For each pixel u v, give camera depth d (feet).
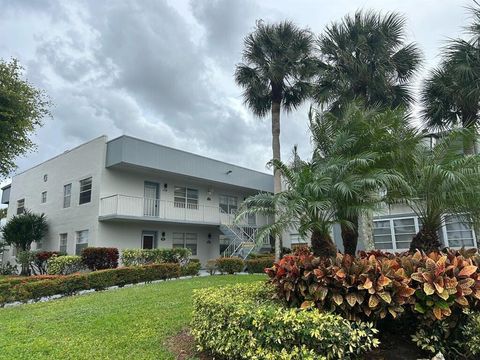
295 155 26.50
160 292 29.25
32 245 65.72
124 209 54.65
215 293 16.16
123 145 53.11
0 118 47.29
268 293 16.78
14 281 29.37
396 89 44.80
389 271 12.75
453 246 44.68
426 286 12.10
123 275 36.81
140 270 38.83
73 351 15.03
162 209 61.00
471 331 12.09
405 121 22.27
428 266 12.76
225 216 73.05
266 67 49.44
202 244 69.05
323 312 12.57
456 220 21.76
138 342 15.98
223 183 70.13
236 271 49.52
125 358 14.11
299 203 18.97
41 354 14.80
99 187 54.08
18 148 50.98
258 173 79.15
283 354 10.58
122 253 50.14
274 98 50.47
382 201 20.77
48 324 19.63
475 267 12.84
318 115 25.23
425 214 20.76
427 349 12.17
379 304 12.32
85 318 20.61
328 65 45.57
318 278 13.14
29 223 61.77
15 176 77.97
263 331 11.46
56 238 61.11
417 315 12.80
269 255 58.39
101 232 53.47
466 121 36.78
